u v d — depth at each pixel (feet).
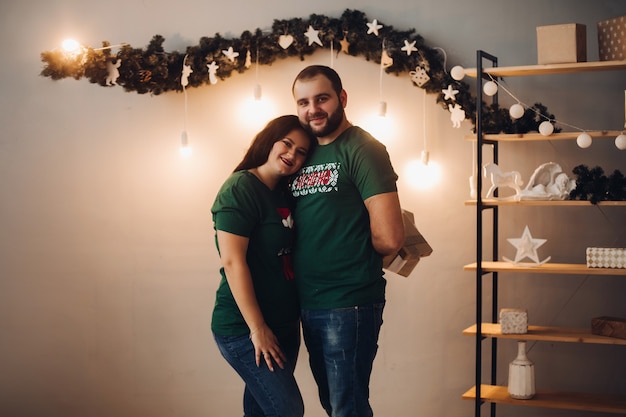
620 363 11.66
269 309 8.92
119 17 12.51
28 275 12.69
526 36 11.82
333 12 12.14
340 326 8.62
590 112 11.66
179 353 12.58
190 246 12.50
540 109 11.08
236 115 12.41
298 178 8.96
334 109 8.68
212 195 12.46
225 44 11.93
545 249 11.84
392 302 12.22
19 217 12.67
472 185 11.39
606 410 10.44
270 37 11.80
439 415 12.14
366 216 8.77
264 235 8.77
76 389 12.71
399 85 12.07
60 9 12.57
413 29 11.68
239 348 8.89
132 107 12.53
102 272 12.63
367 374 8.82
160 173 12.53
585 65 10.17
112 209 12.60
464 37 11.93
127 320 12.63
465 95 11.48
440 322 12.10
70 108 12.59
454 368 12.09
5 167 12.66
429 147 12.03
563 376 11.83
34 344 12.72
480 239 10.68
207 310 12.50
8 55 12.62
